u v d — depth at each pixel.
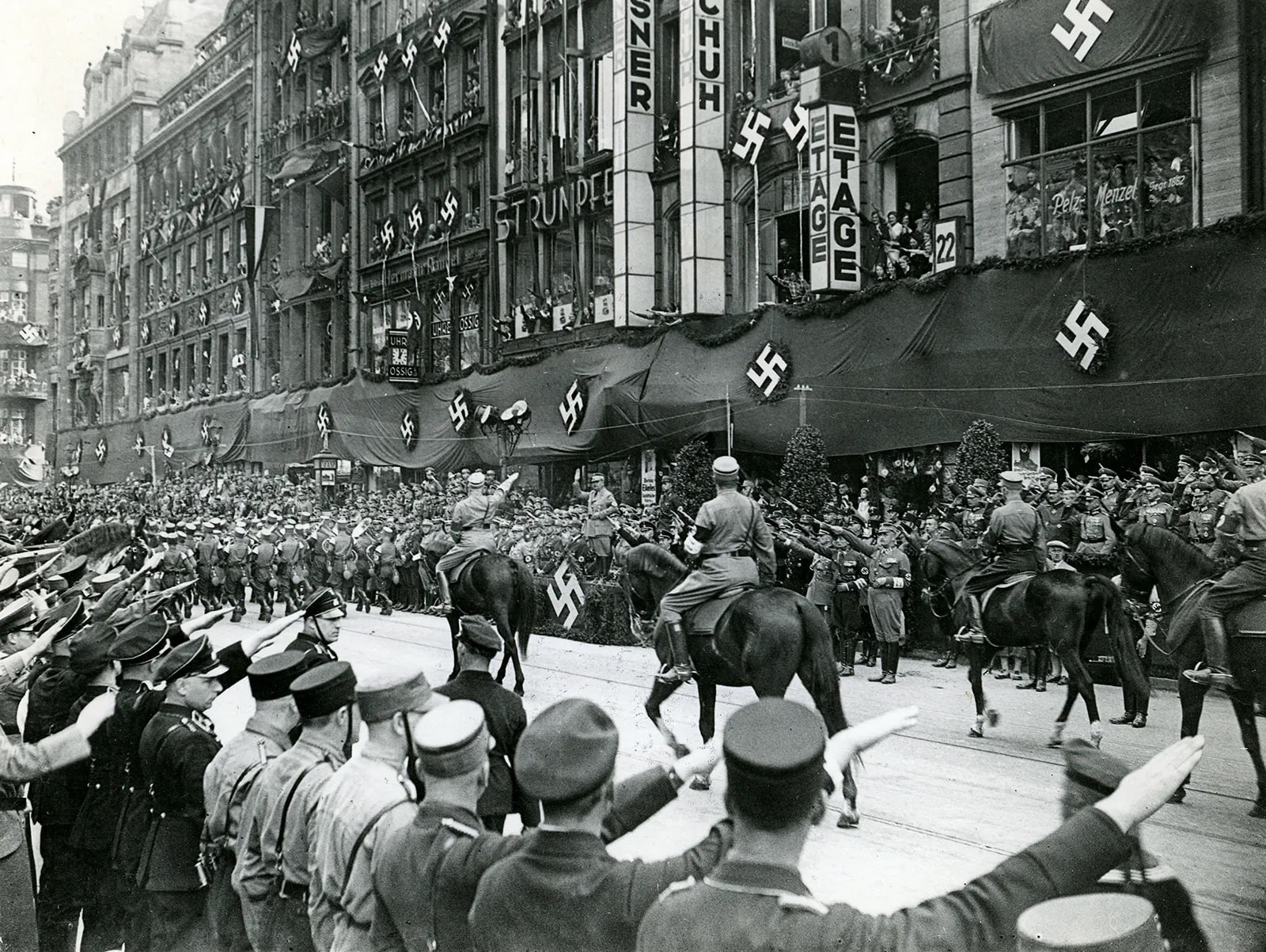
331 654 6.86
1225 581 7.88
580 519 21.47
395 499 31.97
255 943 4.15
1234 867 6.61
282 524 27.08
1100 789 2.83
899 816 7.99
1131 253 16.70
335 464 39.97
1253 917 5.67
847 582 14.98
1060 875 2.43
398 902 3.37
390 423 37.09
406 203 41.88
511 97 35.56
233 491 40.75
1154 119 17.91
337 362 45.25
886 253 22.05
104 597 7.22
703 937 2.34
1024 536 10.35
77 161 65.69
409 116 41.53
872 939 2.30
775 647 7.60
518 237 34.91
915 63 21.91
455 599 13.88
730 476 8.91
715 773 9.38
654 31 29.09
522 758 2.89
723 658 8.28
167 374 57.84
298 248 48.06
